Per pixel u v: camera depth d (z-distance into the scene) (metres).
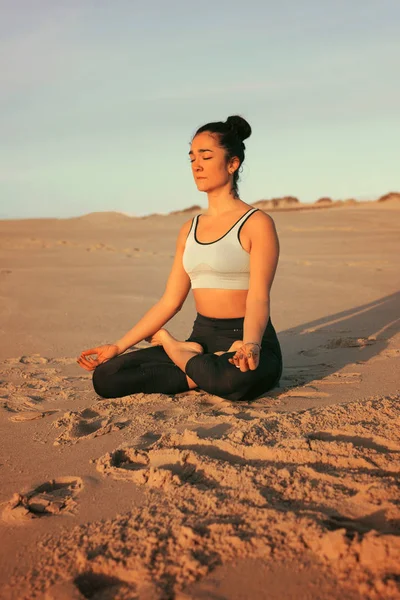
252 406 3.39
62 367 4.70
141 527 2.09
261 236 3.58
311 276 9.54
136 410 3.44
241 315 3.70
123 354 3.84
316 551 1.88
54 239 18.77
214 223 3.74
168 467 2.56
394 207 31.11
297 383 3.84
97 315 6.77
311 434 2.68
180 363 3.60
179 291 3.90
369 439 2.62
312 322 6.04
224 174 3.69
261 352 3.53
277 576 1.80
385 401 3.00
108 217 29.39
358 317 6.11
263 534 1.97
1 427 3.33
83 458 2.79
